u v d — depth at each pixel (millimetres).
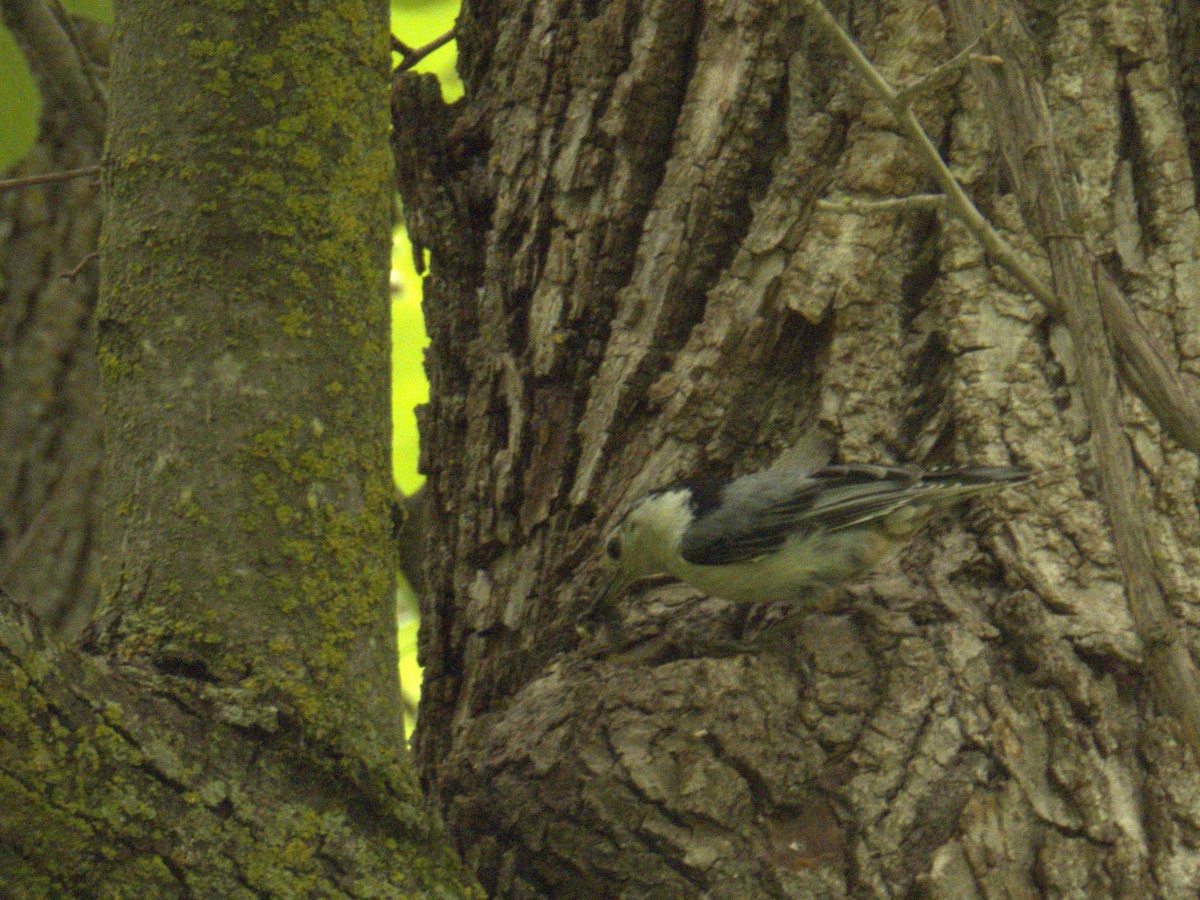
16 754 4281
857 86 6961
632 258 7230
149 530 5172
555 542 7051
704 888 5547
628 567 6805
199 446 5223
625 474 6961
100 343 5504
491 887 5676
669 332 7059
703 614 6883
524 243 7449
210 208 5414
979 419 6539
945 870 5531
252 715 4816
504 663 6977
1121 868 5551
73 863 4359
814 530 6461
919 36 6934
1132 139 6887
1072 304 4316
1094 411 4223
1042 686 5938
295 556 5148
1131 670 5945
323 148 5543
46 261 11938
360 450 5422
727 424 6871
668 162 7215
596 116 7324
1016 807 5688
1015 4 4676
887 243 6832
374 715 5117
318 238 5469
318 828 4809
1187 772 5695
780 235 6891
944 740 5844
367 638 5227
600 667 6504
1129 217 6789
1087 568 6180
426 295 8016
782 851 5621
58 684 4441
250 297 5359
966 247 6746
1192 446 4363
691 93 7203
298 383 5328
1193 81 7090
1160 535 6273
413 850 5031
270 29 5566
